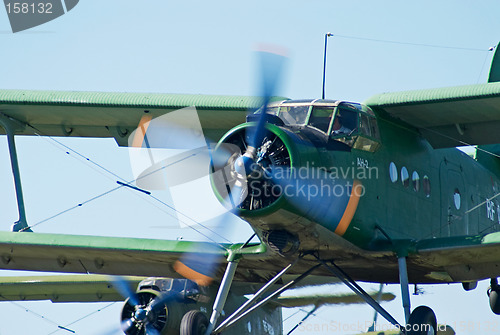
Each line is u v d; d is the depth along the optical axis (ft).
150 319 203.00
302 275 180.96
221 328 176.76
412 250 171.53
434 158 193.57
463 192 204.33
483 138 187.83
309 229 163.84
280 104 170.30
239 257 178.91
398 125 183.93
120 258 193.06
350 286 175.94
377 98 177.78
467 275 180.45
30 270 201.57
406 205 181.47
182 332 187.11
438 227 191.62
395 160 180.14
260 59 159.33
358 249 173.06
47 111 200.54
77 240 190.29
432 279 189.26
